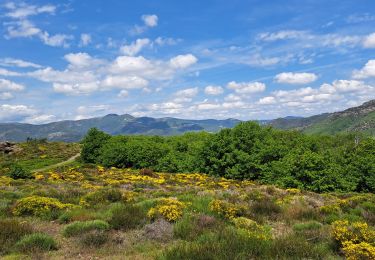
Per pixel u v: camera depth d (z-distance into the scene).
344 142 92.44
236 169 49.06
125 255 9.46
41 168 73.56
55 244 10.21
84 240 10.49
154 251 9.57
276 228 13.34
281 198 20.91
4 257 9.02
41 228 12.36
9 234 10.77
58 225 13.22
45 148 107.75
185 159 63.03
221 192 22.06
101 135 86.12
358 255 8.74
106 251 9.80
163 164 64.94
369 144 53.19
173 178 42.22
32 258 8.99
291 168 37.09
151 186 30.41
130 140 88.56
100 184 32.53
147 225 12.07
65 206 16.23
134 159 68.50
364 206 18.92
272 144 52.00
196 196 19.28
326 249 9.78
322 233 11.48
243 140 53.00
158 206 13.98
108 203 18.39
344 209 17.55
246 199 19.31
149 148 69.88
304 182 36.56
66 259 9.07
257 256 8.88
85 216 13.66
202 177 44.59
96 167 59.47
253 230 12.07
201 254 8.56
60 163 83.56
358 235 10.17
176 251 8.91
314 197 23.61
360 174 44.16
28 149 103.12
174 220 12.79
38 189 25.09
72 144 121.75
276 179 41.66
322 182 35.94
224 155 51.75
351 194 30.81
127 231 12.01
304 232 11.73
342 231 10.24
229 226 12.05
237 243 9.38
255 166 47.97
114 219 12.62
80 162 82.69
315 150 70.06
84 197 19.30
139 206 14.97
